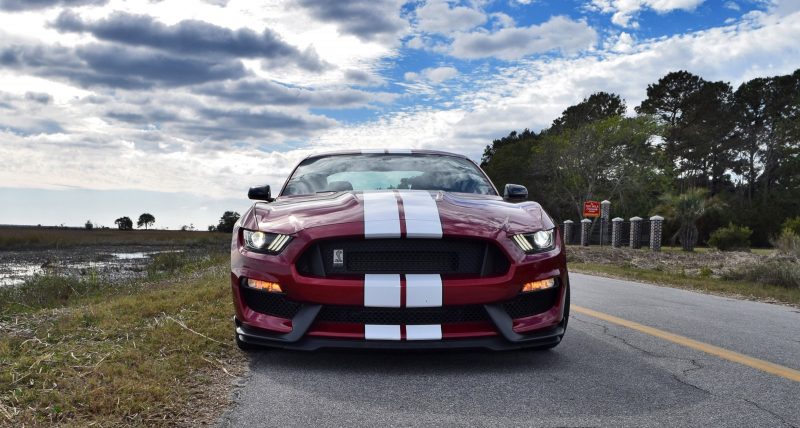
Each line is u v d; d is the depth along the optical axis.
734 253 21.30
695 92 57.31
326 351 3.34
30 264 15.99
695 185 57.03
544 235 3.17
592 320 4.68
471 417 2.27
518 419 2.25
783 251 15.89
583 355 3.36
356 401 2.46
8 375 2.63
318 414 2.29
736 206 45.59
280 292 2.95
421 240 2.95
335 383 2.72
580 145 44.19
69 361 2.93
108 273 12.53
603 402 2.47
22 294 7.70
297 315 2.92
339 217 3.06
